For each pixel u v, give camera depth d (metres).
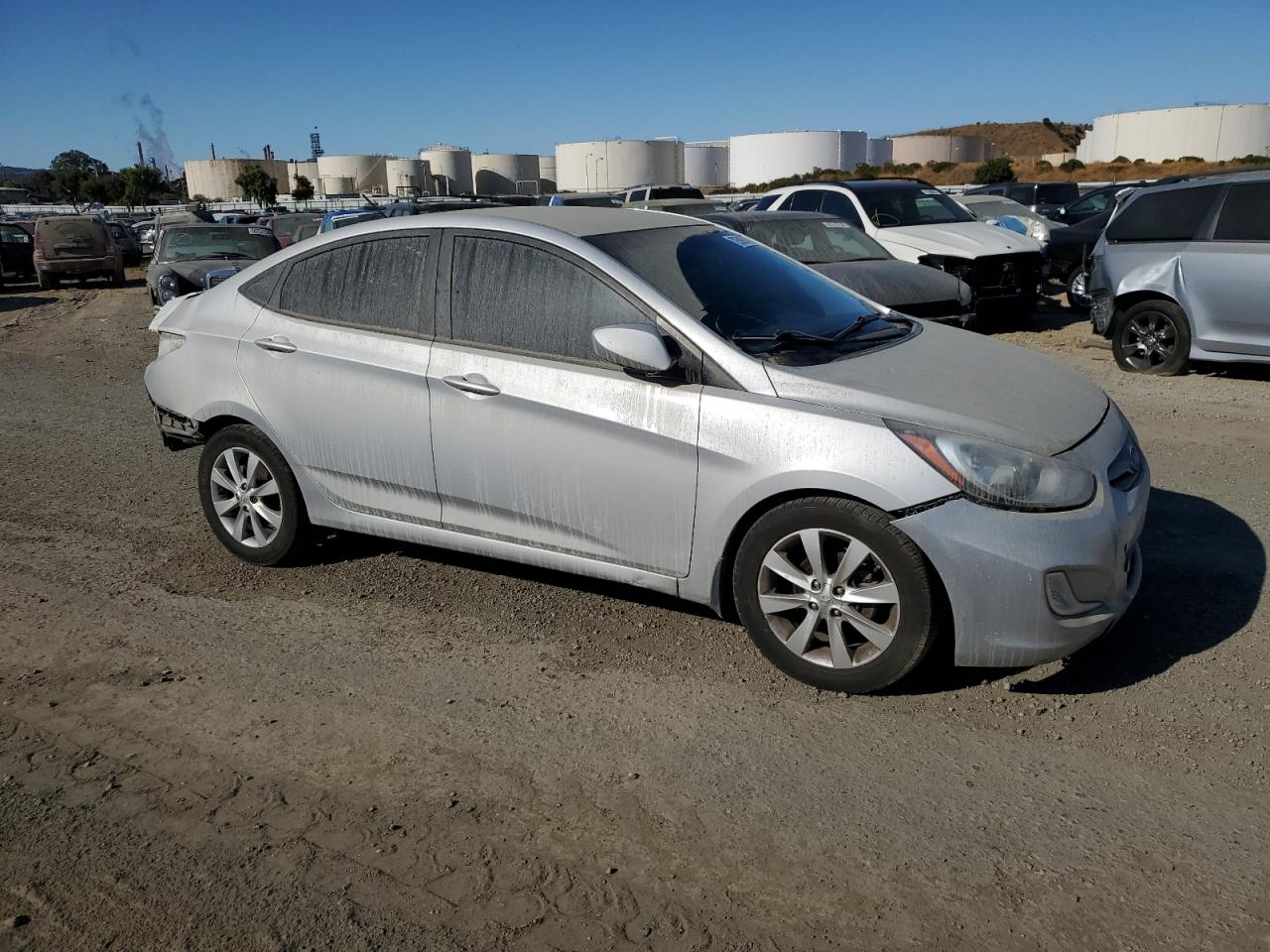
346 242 4.62
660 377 3.76
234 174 102.31
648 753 3.33
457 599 4.61
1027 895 2.63
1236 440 6.76
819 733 3.42
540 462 4.02
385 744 3.42
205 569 5.04
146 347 12.95
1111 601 3.48
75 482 6.63
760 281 4.30
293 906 2.64
